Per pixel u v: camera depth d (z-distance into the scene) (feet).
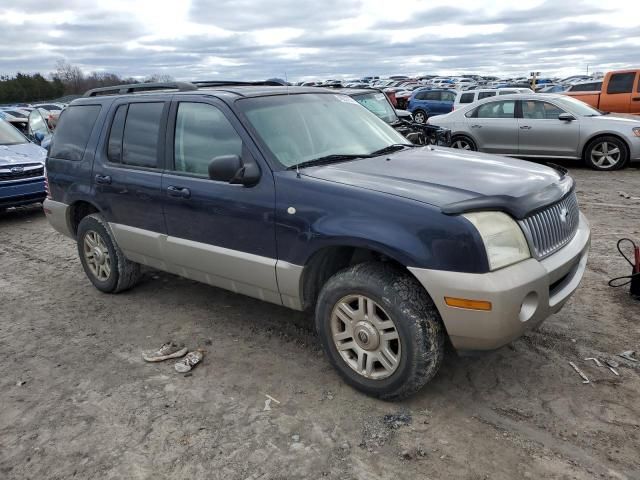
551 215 10.59
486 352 9.79
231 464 9.25
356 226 10.14
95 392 11.70
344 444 9.59
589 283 16.03
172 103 13.91
